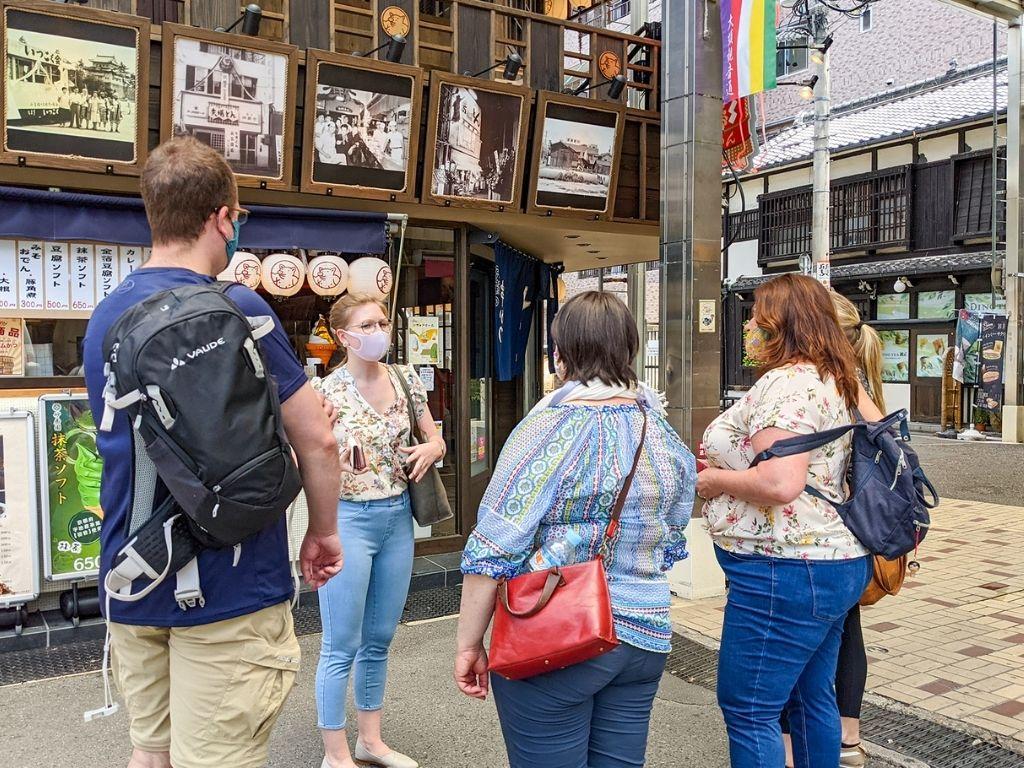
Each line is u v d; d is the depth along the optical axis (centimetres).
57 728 339
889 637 451
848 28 2342
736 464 247
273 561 181
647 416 200
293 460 171
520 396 814
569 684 184
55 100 425
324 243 520
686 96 509
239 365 159
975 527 751
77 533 447
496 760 316
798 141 2147
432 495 310
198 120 465
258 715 178
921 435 1634
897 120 1906
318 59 489
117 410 163
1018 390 1435
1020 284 1414
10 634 430
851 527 233
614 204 632
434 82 530
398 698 374
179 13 481
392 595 307
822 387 233
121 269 471
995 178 1484
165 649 182
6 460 429
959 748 325
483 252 682
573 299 202
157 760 189
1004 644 439
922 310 1816
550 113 581
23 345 459
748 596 238
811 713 256
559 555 183
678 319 514
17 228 431
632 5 958
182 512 165
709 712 362
